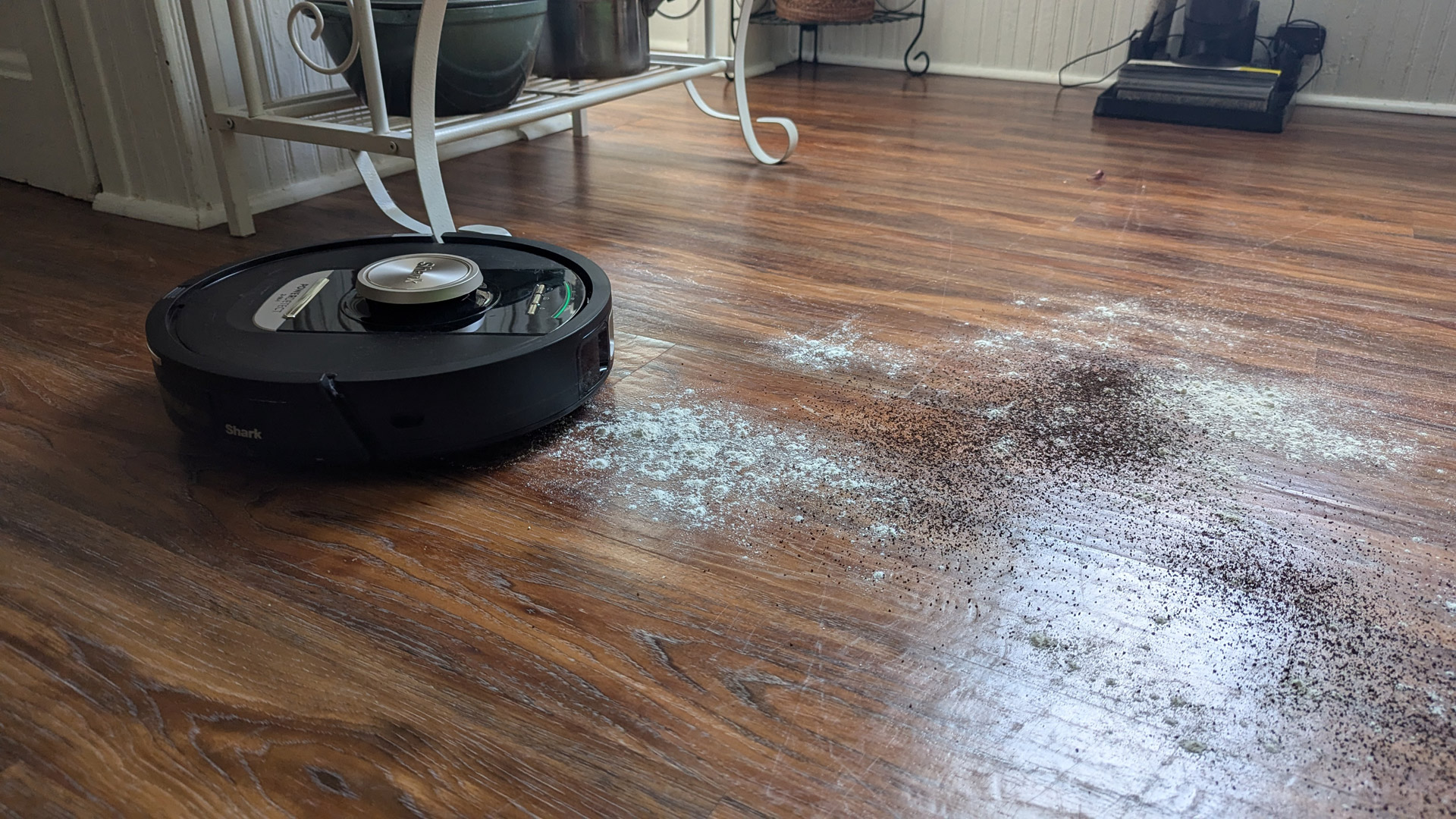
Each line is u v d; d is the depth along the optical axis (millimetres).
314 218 1778
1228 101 2537
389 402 891
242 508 908
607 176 2039
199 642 742
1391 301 1423
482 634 756
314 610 777
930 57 3346
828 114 2678
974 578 826
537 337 969
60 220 1727
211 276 1092
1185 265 1561
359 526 885
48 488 931
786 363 1213
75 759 641
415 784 627
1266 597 804
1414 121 2658
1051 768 647
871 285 1470
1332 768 647
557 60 1806
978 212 1821
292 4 1734
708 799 621
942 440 1039
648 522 897
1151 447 1029
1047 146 2342
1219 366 1217
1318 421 1086
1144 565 843
